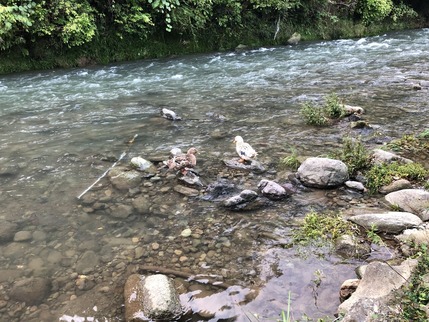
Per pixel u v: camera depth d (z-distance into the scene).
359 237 3.62
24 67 12.33
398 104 7.99
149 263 3.43
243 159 5.39
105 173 5.23
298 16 20.09
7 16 10.70
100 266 3.42
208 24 16.69
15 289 3.15
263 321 2.73
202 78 11.27
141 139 6.46
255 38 18.12
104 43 13.83
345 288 2.89
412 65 12.02
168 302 2.79
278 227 3.91
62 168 5.41
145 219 4.16
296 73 11.55
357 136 6.25
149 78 11.41
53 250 3.66
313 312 2.77
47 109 8.31
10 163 5.57
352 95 8.80
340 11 21.67
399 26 23.95
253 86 10.09
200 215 4.20
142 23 14.44
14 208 4.40
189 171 5.09
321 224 3.85
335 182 4.62
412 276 2.72
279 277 3.18
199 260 3.45
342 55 14.45
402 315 2.38
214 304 2.90
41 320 2.83
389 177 4.64
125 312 2.84
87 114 7.92
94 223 4.10
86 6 12.76
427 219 3.82
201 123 7.21
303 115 7.33
